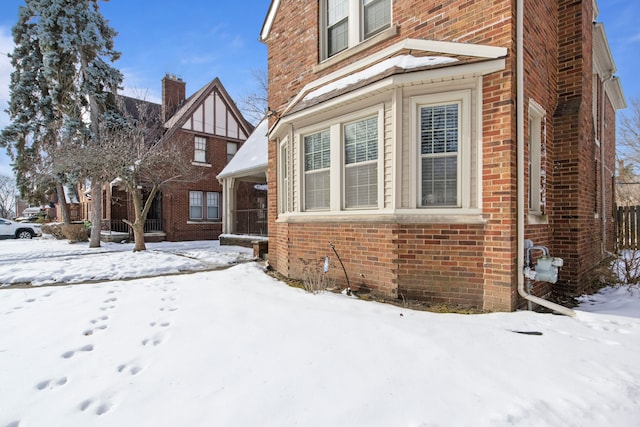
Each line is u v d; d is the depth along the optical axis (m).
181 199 16.62
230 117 18.77
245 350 3.07
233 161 14.26
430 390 2.35
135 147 11.32
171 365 2.83
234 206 14.30
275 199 7.69
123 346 3.25
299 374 2.61
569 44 5.61
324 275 5.43
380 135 4.89
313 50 6.69
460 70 4.25
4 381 2.61
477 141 4.35
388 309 4.20
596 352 2.92
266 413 2.14
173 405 2.26
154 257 9.51
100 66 13.32
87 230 16.12
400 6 5.28
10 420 2.13
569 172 5.39
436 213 4.49
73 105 13.38
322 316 3.92
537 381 2.45
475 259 4.31
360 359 2.83
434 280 4.53
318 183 6.05
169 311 4.35
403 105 4.71
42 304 4.79
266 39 8.28
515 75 4.19
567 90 5.62
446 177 4.58
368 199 5.20
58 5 12.78
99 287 5.85
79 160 9.98
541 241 5.06
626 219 10.58
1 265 8.19
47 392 2.46
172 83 19.05
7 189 48.06
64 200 18.33
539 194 5.08
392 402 2.22
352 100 5.11
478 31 4.43
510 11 4.14
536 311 4.47
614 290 5.48
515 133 4.20
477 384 2.42
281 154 7.44
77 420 2.12
